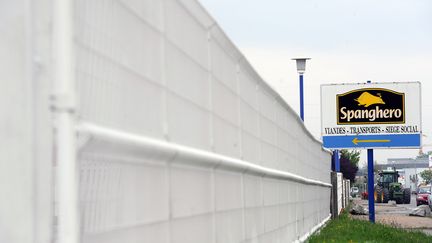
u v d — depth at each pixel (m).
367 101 36.16
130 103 4.95
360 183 129.00
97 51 4.30
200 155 6.72
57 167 3.70
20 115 3.58
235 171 8.81
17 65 3.57
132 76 5.01
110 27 4.56
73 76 3.79
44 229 3.68
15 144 3.55
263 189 11.20
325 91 36.41
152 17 5.53
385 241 20.28
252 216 10.06
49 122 3.71
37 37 3.70
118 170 4.66
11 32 3.54
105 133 4.25
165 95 5.86
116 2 4.68
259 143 10.97
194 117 6.85
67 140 3.70
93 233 4.23
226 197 8.24
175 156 5.95
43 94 3.70
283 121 14.19
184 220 6.35
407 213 50.44
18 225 3.54
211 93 7.65
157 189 5.55
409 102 35.91
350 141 36.12
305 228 18.58
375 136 36.06
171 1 6.09
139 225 5.10
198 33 7.09
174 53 6.18
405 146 35.78
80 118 3.99
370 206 34.03
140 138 4.99
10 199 3.51
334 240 18.44
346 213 38.38
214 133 7.76
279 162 13.41
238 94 9.27
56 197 3.72
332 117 36.31
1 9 3.52
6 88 3.51
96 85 4.27
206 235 7.18
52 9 3.72
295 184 16.20
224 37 8.25
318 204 23.70
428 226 31.95
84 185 4.07
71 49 3.76
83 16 4.07
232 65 8.90
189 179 6.56
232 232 8.55
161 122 5.72
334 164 44.94
